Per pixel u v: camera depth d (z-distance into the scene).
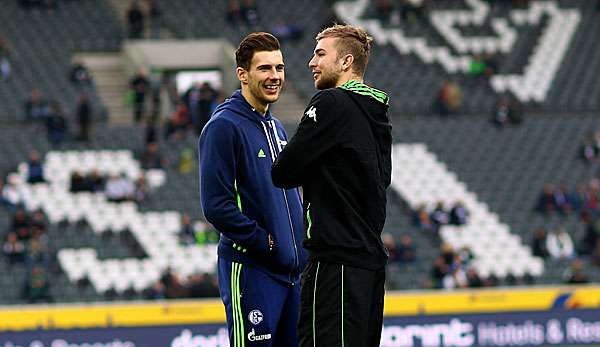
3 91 76.62
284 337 16.73
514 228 69.25
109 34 83.69
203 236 63.03
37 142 70.75
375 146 14.59
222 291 16.45
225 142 16.11
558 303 51.31
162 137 72.25
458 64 86.12
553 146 77.62
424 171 73.56
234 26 85.56
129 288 60.38
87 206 65.44
